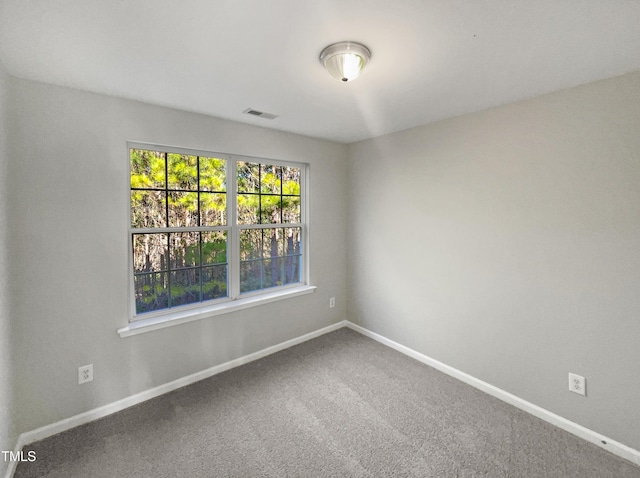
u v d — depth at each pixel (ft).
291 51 4.93
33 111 5.92
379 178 10.52
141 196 7.55
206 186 8.64
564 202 6.41
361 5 3.79
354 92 6.60
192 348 8.24
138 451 5.86
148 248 7.72
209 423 6.64
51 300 6.23
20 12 3.87
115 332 7.02
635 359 5.68
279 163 10.23
